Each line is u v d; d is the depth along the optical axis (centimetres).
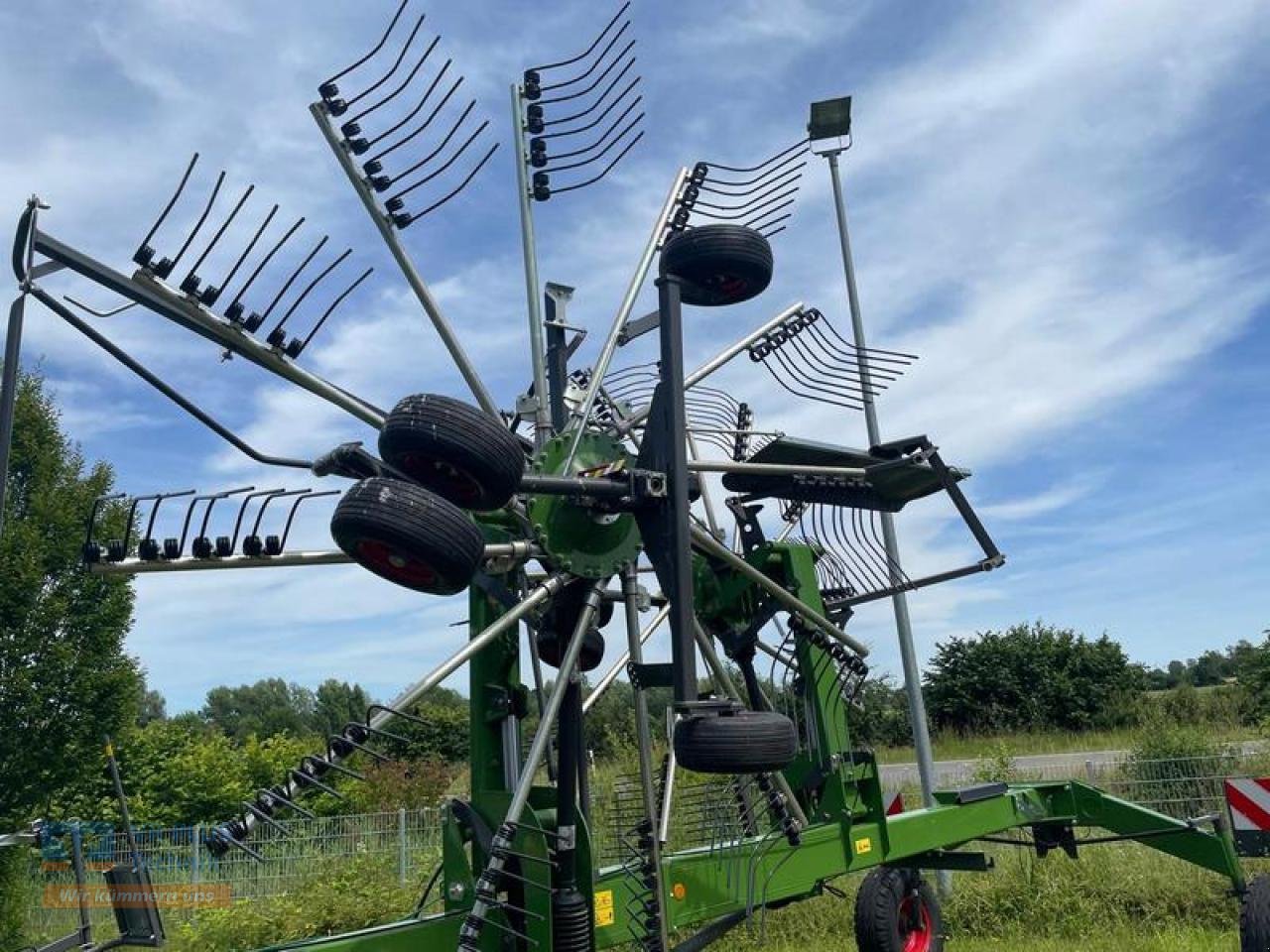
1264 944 598
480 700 416
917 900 611
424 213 437
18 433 1158
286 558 379
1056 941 806
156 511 371
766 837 501
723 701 376
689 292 448
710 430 566
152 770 1784
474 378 437
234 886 1034
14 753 1095
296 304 391
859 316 1128
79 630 1149
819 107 1129
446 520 333
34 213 347
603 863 497
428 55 440
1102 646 3212
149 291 363
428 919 391
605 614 458
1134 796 1033
